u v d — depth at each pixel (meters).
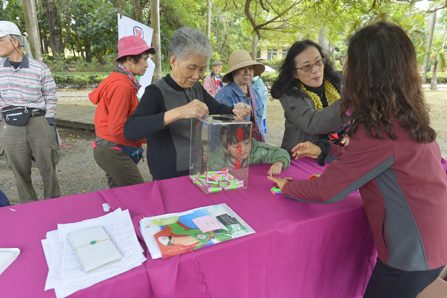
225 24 17.45
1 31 2.23
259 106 2.79
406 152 0.94
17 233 1.04
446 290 1.44
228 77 2.66
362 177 0.99
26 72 2.37
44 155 2.58
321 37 11.00
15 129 2.42
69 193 3.27
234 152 1.43
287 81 1.88
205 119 1.37
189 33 1.49
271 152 1.80
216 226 1.08
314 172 1.71
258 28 5.44
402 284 1.04
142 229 1.04
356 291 1.49
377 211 1.04
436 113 9.20
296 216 1.19
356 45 0.95
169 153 1.66
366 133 0.95
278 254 1.13
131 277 0.84
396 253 1.01
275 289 1.19
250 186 1.48
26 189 2.64
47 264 0.88
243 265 1.05
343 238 1.30
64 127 5.98
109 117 1.92
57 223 1.11
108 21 13.42
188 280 0.95
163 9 12.70
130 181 2.18
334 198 1.08
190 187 1.45
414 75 0.91
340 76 2.01
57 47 14.61
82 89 11.52
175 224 1.08
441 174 1.00
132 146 2.11
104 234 0.99
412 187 0.96
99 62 15.88
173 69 1.61
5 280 0.81
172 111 1.34
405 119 0.90
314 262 1.26
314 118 1.67
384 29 0.92
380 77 0.90
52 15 14.11
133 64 2.06
